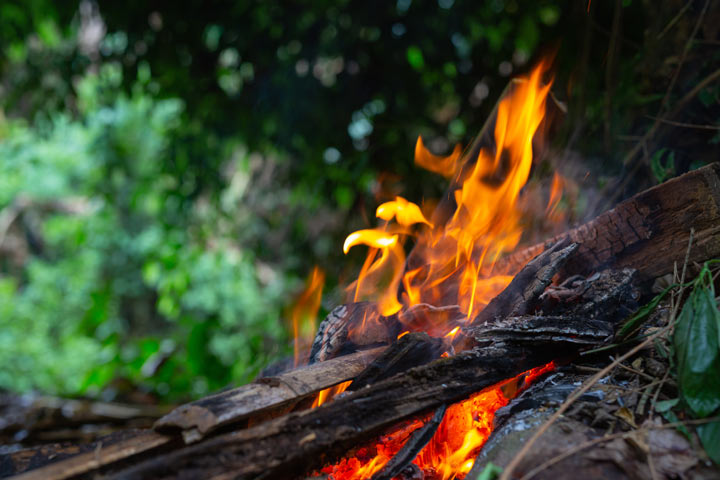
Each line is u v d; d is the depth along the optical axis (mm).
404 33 3871
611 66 2732
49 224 8398
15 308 7926
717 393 1367
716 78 2494
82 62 4391
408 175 4023
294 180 4562
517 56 4012
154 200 6301
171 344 4812
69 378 6906
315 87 4059
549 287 1930
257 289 6738
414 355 1672
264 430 1354
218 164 4781
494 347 1691
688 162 2553
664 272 1911
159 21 4156
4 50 4672
